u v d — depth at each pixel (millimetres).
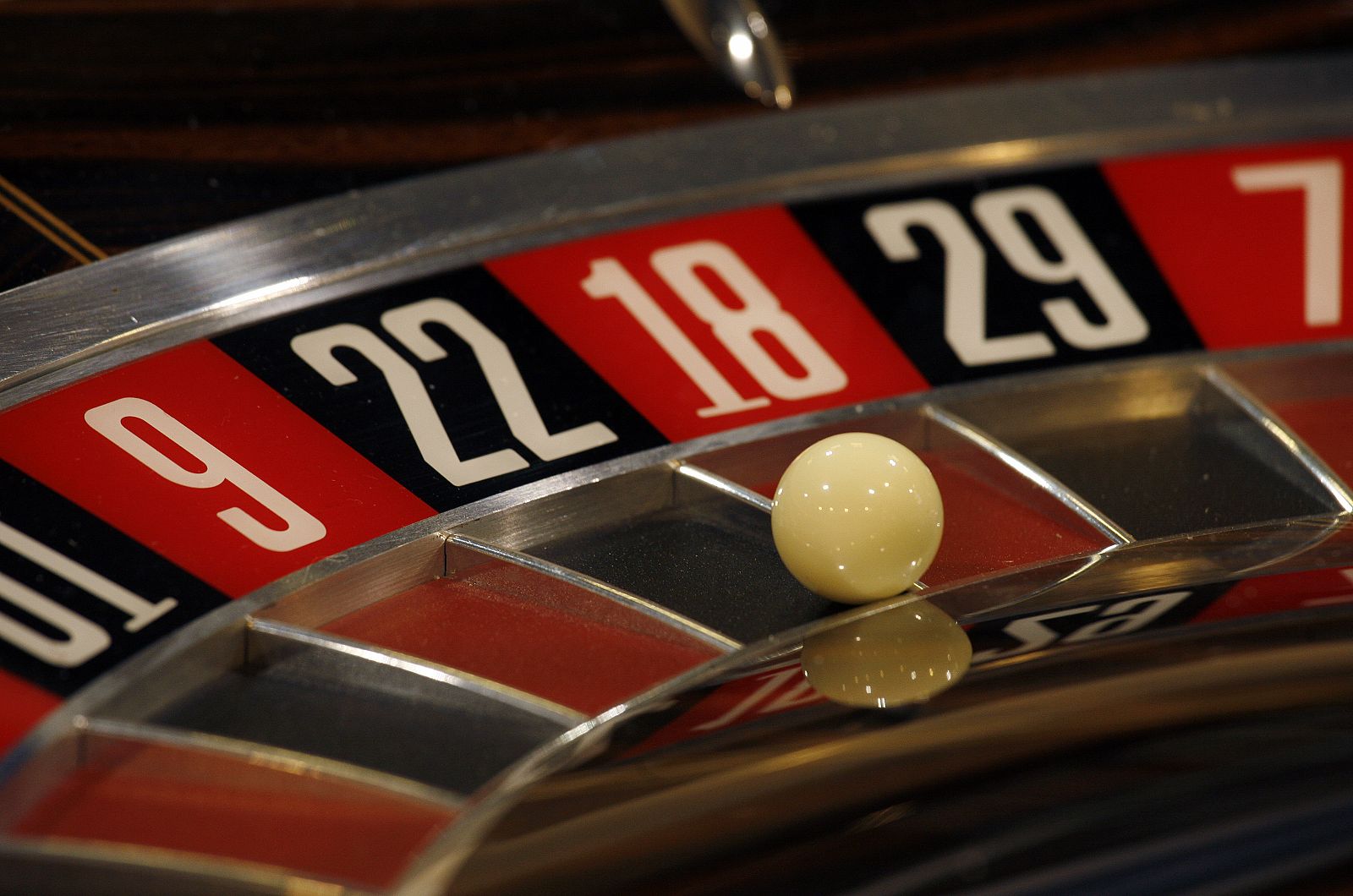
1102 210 363
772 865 260
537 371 330
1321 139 377
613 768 270
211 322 332
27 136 350
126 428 316
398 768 270
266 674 284
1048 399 331
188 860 259
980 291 349
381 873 259
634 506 315
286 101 363
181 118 357
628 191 359
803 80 381
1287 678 277
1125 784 266
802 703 277
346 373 327
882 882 258
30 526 301
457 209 352
